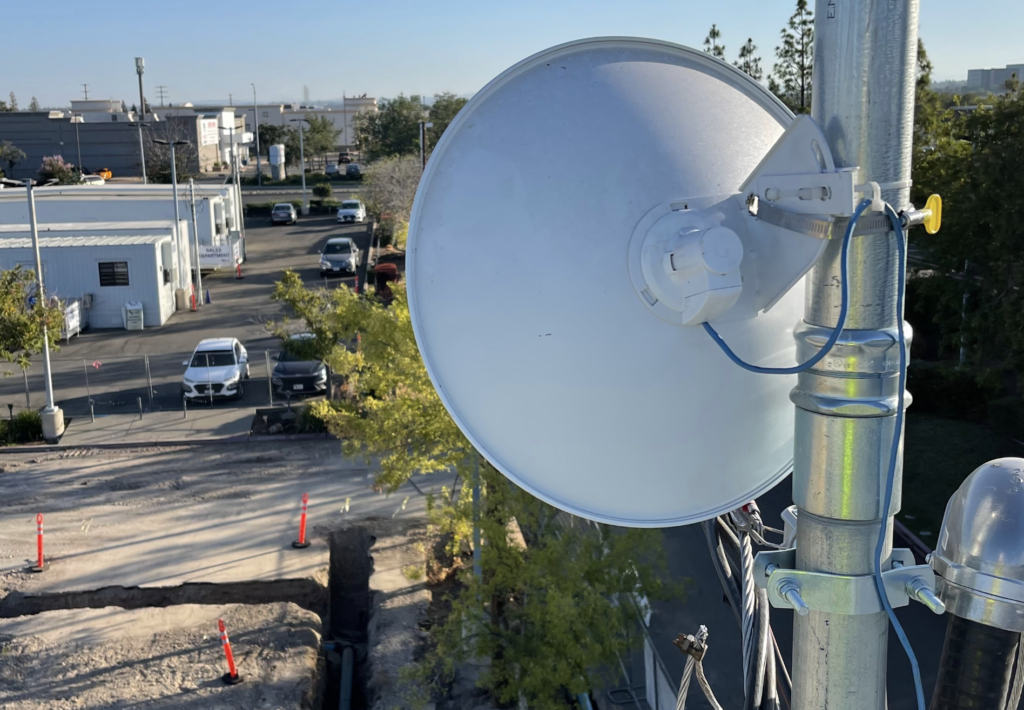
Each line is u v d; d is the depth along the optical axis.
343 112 156.62
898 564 2.81
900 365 2.58
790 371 2.64
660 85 3.25
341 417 14.22
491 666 11.54
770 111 3.29
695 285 2.74
